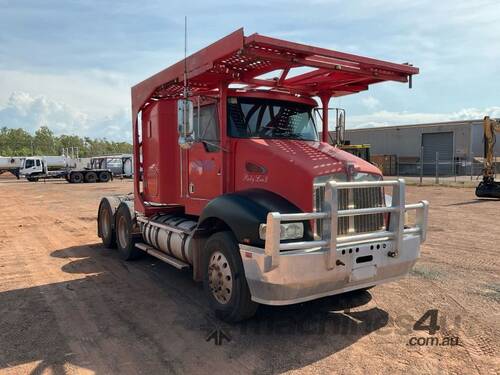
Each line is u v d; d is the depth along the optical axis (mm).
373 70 5633
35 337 4758
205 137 6145
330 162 4961
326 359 4199
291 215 4270
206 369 4023
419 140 49594
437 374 3895
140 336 4762
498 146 42094
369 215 4961
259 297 4594
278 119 6129
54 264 8047
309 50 4891
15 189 32719
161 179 7137
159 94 7266
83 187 34750
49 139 135625
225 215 4922
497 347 4426
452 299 5828
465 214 14641
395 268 5016
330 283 4562
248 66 5352
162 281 6875
